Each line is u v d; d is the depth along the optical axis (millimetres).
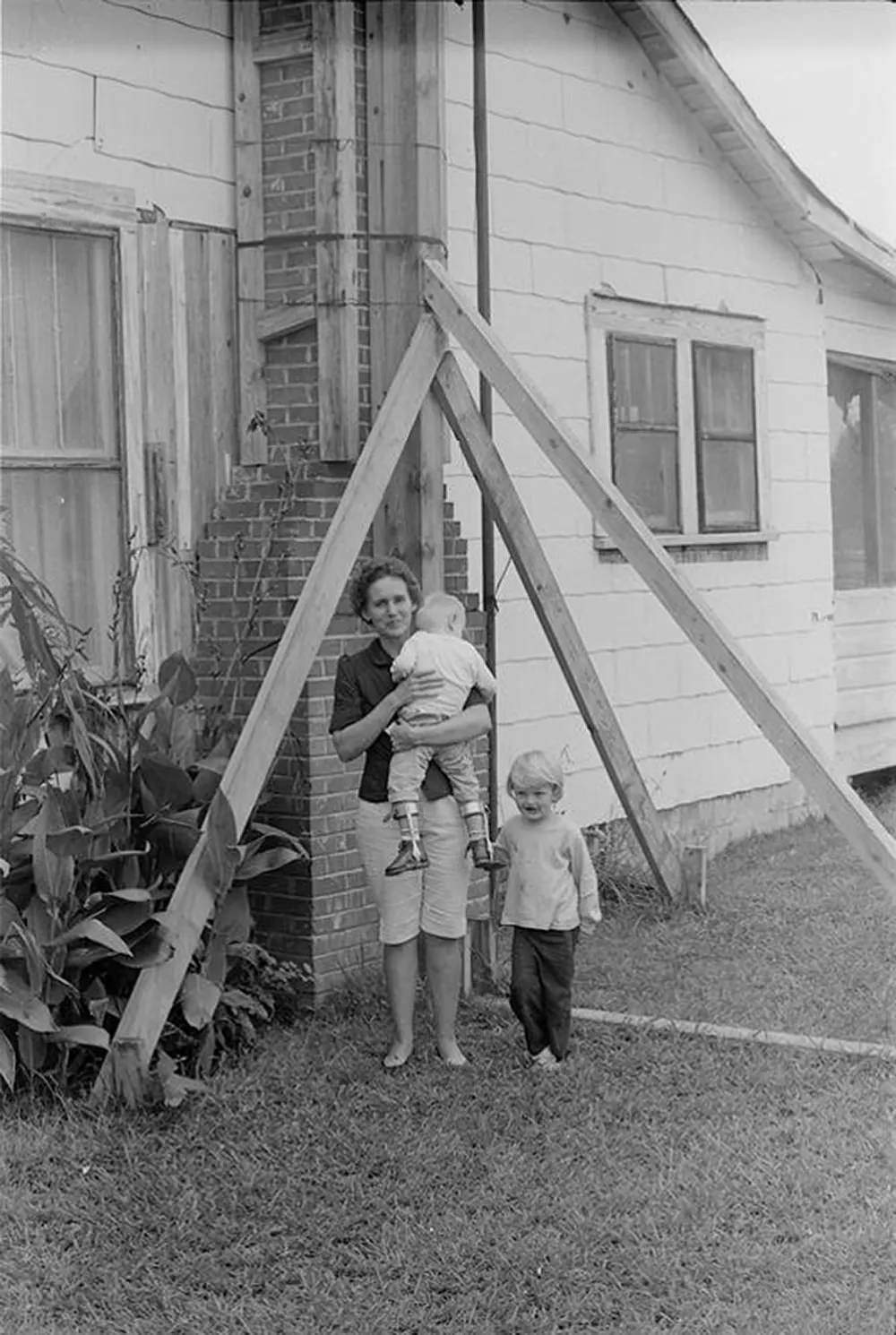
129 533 6496
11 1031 5520
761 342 9953
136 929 5680
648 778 9133
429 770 5832
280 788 6531
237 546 6500
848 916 7852
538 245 8523
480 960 6906
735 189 9789
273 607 6613
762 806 9914
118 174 6445
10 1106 5402
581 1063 5906
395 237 6824
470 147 8102
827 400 10531
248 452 6898
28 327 6184
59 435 6297
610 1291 4348
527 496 8484
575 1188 4902
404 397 6453
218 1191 4918
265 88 6863
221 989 5926
